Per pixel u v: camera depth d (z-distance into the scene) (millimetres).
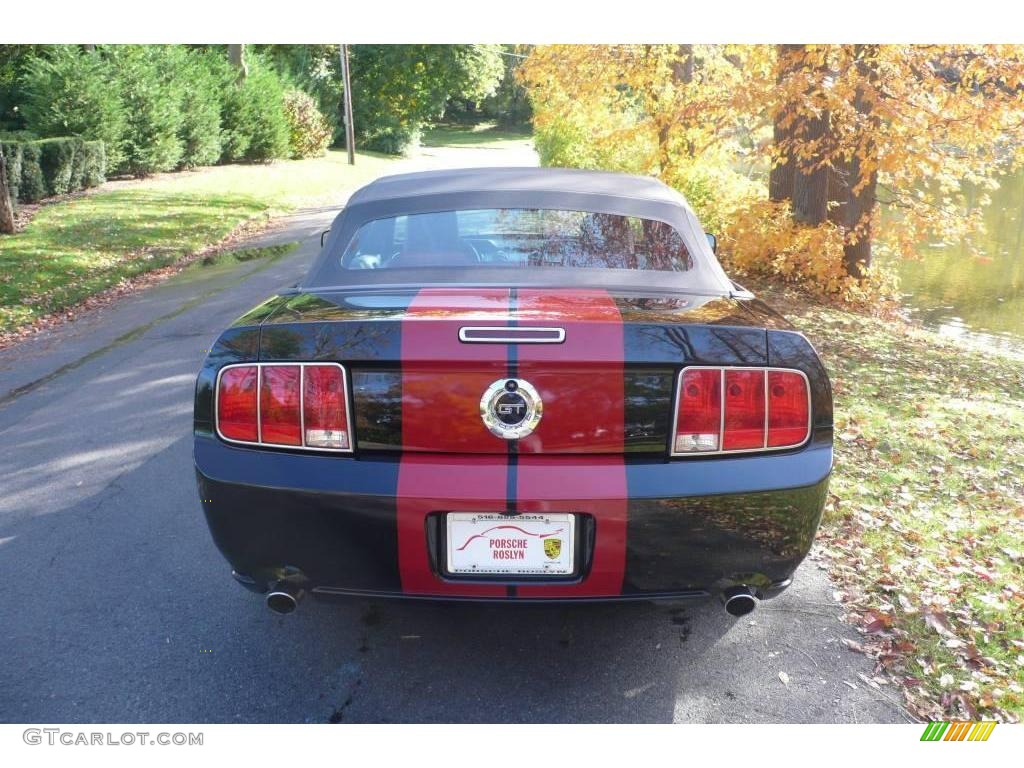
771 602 3268
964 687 2734
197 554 3604
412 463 2314
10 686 2688
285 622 3074
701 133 12180
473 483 2271
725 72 15812
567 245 3168
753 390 2377
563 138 20328
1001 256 18906
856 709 2621
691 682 2738
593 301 2662
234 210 19375
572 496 2266
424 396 2320
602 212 3312
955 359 9312
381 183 3596
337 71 49438
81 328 8719
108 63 24719
